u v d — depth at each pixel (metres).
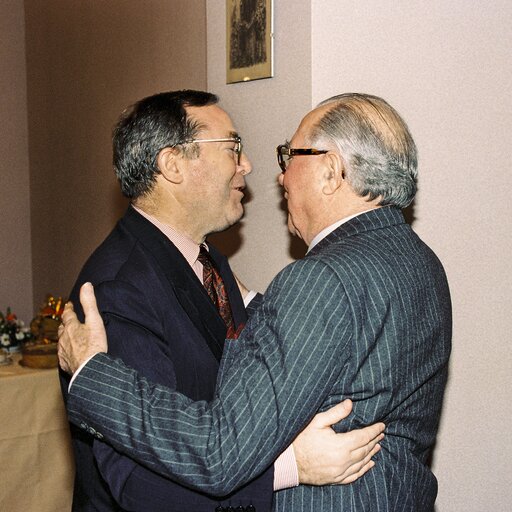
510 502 2.53
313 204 1.34
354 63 2.04
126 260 1.47
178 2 2.85
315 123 1.34
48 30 4.09
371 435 1.18
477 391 2.42
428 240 2.25
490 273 2.39
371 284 1.17
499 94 2.33
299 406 1.10
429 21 2.17
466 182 2.30
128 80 3.29
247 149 2.21
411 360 1.21
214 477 1.10
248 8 2.15
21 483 2.74
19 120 4.41
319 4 1.96
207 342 1.48
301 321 1.12
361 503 1.21
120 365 1.21
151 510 1.24
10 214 4.42
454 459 2.41
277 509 1.24
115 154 1.60
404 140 1.30
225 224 1.63
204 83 2.71
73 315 1.30
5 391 2.69
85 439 1.47
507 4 2.32
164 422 1.13
